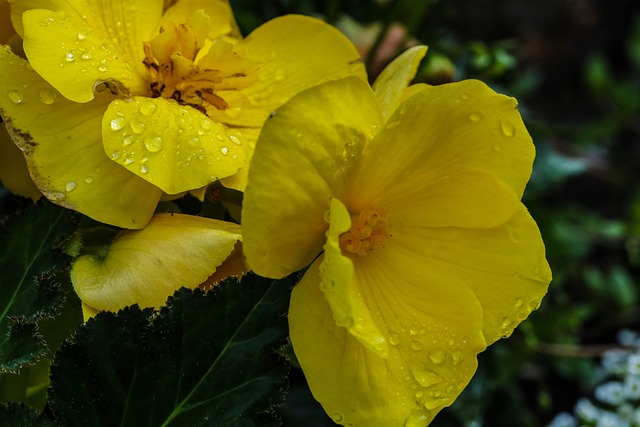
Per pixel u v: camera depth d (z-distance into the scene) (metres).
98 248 0.32
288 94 0.35
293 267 0.30
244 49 0.34
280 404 0.31
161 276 0.30
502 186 0.30
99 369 0.31
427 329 0.31
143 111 0.31
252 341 0.31
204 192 0.32
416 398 0.30
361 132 0.29
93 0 0.33
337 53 0.36
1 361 0.31
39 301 0.31
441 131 0.30
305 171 0.29
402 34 0.48
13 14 0.32
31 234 0.32
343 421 0.30
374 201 0.31
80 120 0.31
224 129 0.32
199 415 0.31
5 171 0.34
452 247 0.31
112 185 0.31
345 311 0.28
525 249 0.31
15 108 0.31
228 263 0.32
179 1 0.35
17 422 0.31
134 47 0.33
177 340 0.31
